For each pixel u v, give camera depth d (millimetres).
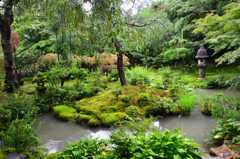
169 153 1601
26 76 11258
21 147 2252
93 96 5539
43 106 5000
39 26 12734
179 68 12852
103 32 2838
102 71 8961
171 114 4531
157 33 6723
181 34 11945
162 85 6859
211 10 10930
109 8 2709
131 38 3516
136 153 1646
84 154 1862
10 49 6242
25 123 2590
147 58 14203
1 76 7531
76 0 2861
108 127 3826
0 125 3098
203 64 8930
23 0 3387
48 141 3268
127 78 8445
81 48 3047
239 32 4551
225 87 7230
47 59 10023
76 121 4199
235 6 4527
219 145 2783
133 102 4844
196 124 3859
